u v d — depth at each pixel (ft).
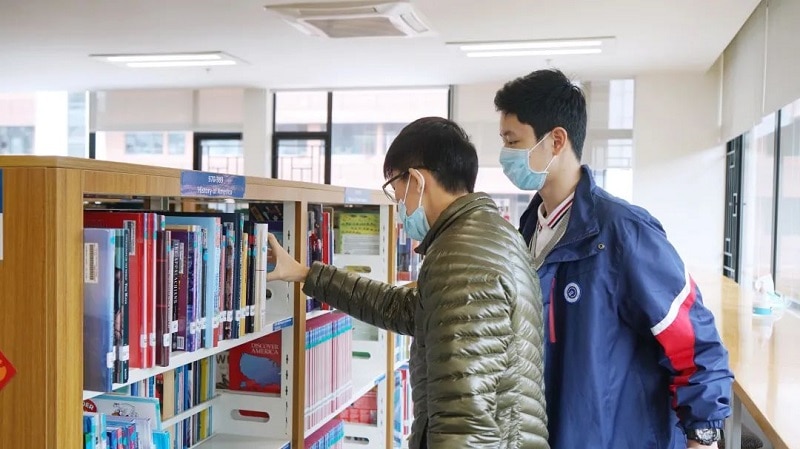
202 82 26.78
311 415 6.75
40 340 3.44
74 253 3.54
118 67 23.93
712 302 12.85
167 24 18.22
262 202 6.49
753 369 7.43
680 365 4.57
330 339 7.26
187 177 4.40
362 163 27.78
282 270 5.93
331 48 20.71
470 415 3.65
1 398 3.53
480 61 22.26
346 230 9.34
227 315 5.06
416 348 4.30
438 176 4.45
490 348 3.75
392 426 9.58
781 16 14.58
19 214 3.44
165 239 4.21
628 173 24.59
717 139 23.40
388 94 27.45
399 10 16.14
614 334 4.77
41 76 25.75
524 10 16.38
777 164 16.48
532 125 4.97
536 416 4.01
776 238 16.56
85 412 4.45
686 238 23.65
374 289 5.82
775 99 15.07
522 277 4.07
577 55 21.11
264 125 27.86
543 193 5.24
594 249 4.75
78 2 16.29
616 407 4.79
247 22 17.88
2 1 16.29
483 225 4.13
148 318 4.09
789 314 11.33
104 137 29.27
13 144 29.94
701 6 15.71
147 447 4.33
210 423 6.45
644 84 23.91
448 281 3.86
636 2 15.53
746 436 8.70
